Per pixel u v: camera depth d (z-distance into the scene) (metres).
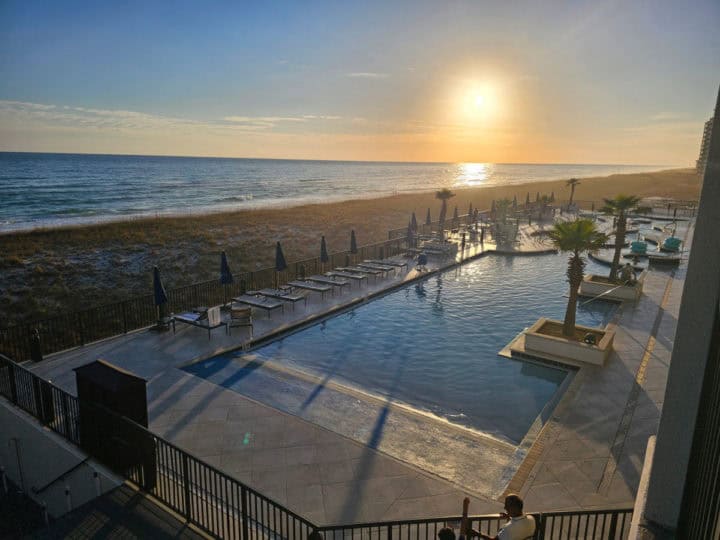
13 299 21.62
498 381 11.39
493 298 18.64
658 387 10.62
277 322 14.95
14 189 68.88
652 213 46.41
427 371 11.94
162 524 6.11
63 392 7.71
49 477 8.09
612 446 8.31
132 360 11.85
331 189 99.62
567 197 78.94
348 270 20.70
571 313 13.10
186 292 20.78
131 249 31.95
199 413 9.34
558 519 6.56
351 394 10.41
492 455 8.17
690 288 4.26
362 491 7.11
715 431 3.47
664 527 4.64
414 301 18.16
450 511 6.69
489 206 63.06
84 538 5.85
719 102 4.07
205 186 91.75
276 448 8.20
